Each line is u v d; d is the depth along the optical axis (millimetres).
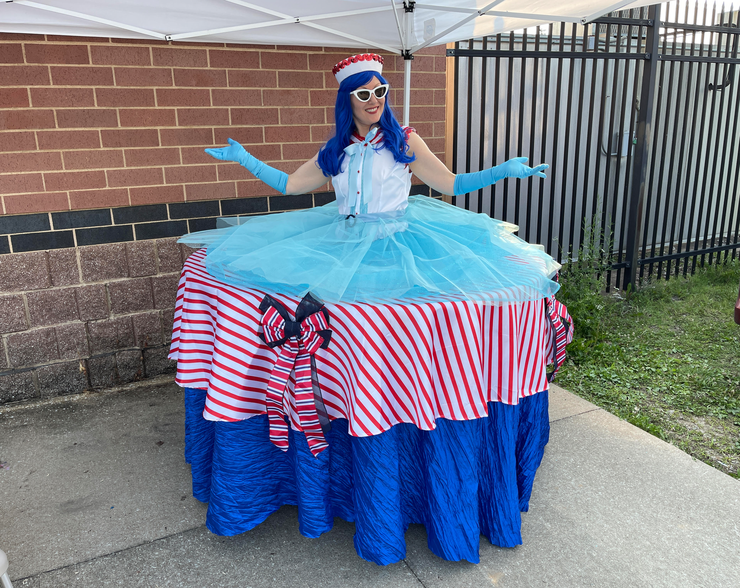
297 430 2061
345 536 2385
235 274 2158
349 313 1925
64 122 3426
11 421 3424
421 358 1969
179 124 3684
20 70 3283
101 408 3578
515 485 2254
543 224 6211
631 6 3031
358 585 2115
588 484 2684
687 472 2770
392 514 2098
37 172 3432
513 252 2377
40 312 3605
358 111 2184
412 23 3248
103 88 3465
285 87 3893
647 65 5109
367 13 3158
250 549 2316
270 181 2484
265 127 3904
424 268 2094
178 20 3000
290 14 3045
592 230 5297
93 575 2195
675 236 7523
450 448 2098
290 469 2404
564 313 2828
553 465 2844
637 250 5496
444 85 4324
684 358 4184
